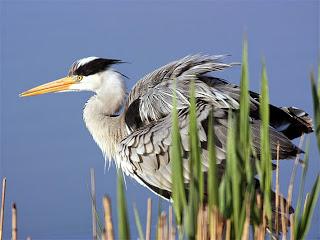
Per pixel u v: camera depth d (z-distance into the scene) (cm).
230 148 657
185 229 631
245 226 630
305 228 679
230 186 659
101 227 793
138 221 639
